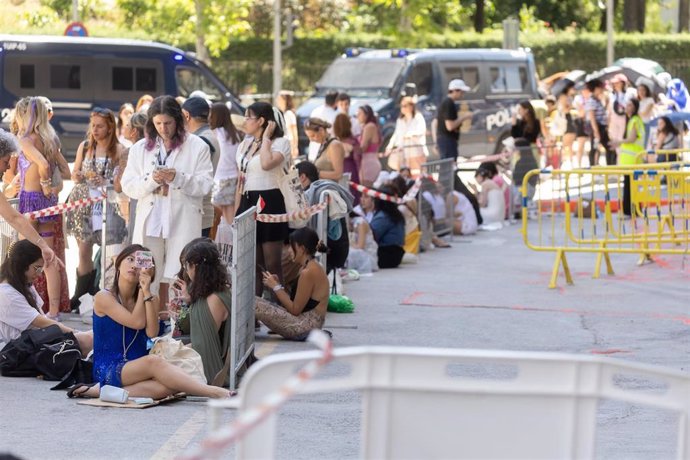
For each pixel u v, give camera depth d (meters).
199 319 11.63
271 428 4.78
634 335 15.31
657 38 66.00
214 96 38.16
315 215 16.55
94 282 15.73
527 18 78.38
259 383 4.77
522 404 4.86
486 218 27.23
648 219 20.11
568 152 36.50
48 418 10.45
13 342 12.21
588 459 4.87
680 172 18.66
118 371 11.16
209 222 14.83
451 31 69.38
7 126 36.62
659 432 10.23
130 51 37.56
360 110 26.19
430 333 15.33
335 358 4.80
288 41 52.97
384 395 4.83
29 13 59.41
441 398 4.84
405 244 22.42
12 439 9.66
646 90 33.25
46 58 37.00
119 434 9.91
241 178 14.86
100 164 15.24
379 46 60.69
